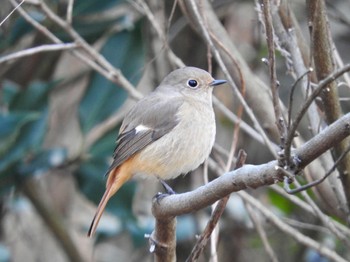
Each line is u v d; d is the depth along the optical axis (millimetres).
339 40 14102
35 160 11414
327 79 6078
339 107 8148
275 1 8734
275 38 8633
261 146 13414
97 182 11523
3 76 12172
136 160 9633
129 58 11711
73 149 13023
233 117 10125
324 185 9578
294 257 13219
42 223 12867
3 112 11641
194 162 9750
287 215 13102
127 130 9750
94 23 11805
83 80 13336
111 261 13836
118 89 11719
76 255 12133
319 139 5945
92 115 11641
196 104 9859
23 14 9781
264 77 13766
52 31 11688
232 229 13148
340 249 12773
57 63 12688
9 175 11414
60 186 13109
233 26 13406
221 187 6578
